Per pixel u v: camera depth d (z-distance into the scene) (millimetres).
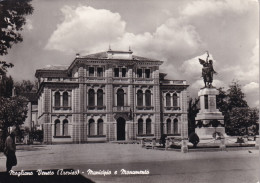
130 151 36469
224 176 18719
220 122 42125
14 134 19141
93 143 62500
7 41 16734
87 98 63906
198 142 35562
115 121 64812
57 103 62625
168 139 39469
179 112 69188
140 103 66875
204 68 43906
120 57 66312
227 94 55906
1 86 23000
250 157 26469
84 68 64188
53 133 61562
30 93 75812
